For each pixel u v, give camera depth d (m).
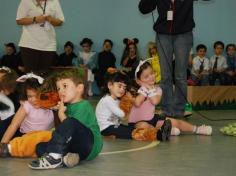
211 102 6.18
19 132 2.64
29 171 2.10
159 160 2.43
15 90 2.69
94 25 8.95
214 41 8.07
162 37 4.11
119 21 8.80
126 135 3.27
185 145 2.99
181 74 4.14
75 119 2.24
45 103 2.56
